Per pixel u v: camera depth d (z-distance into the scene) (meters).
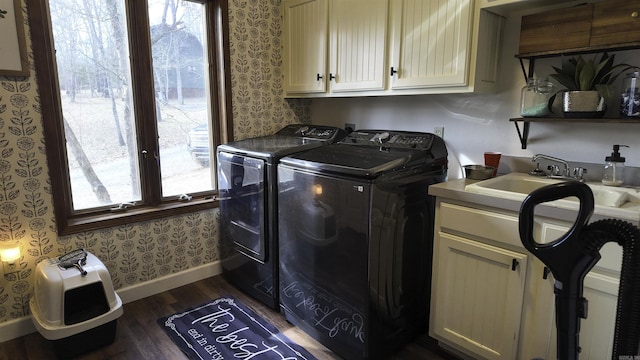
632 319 0.77
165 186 2.65
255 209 2.33
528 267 1.58
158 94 2.53
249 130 2.93
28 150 2.00
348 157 2.00
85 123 2.26
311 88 2.77
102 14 2.25
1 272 2.00
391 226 1.81
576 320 0.87
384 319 1.88
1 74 1.87
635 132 1.74
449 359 1.95
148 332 2.15
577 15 1.67
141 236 2.48
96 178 2.35
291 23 2.88
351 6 2.41
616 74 1.77
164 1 2.48
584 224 0.83
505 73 2.11
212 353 1.97
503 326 1.68
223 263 2.79
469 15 1.87
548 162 2.01
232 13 2.70
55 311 1.84
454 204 1.81
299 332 2.17
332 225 1.87
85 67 2.22
